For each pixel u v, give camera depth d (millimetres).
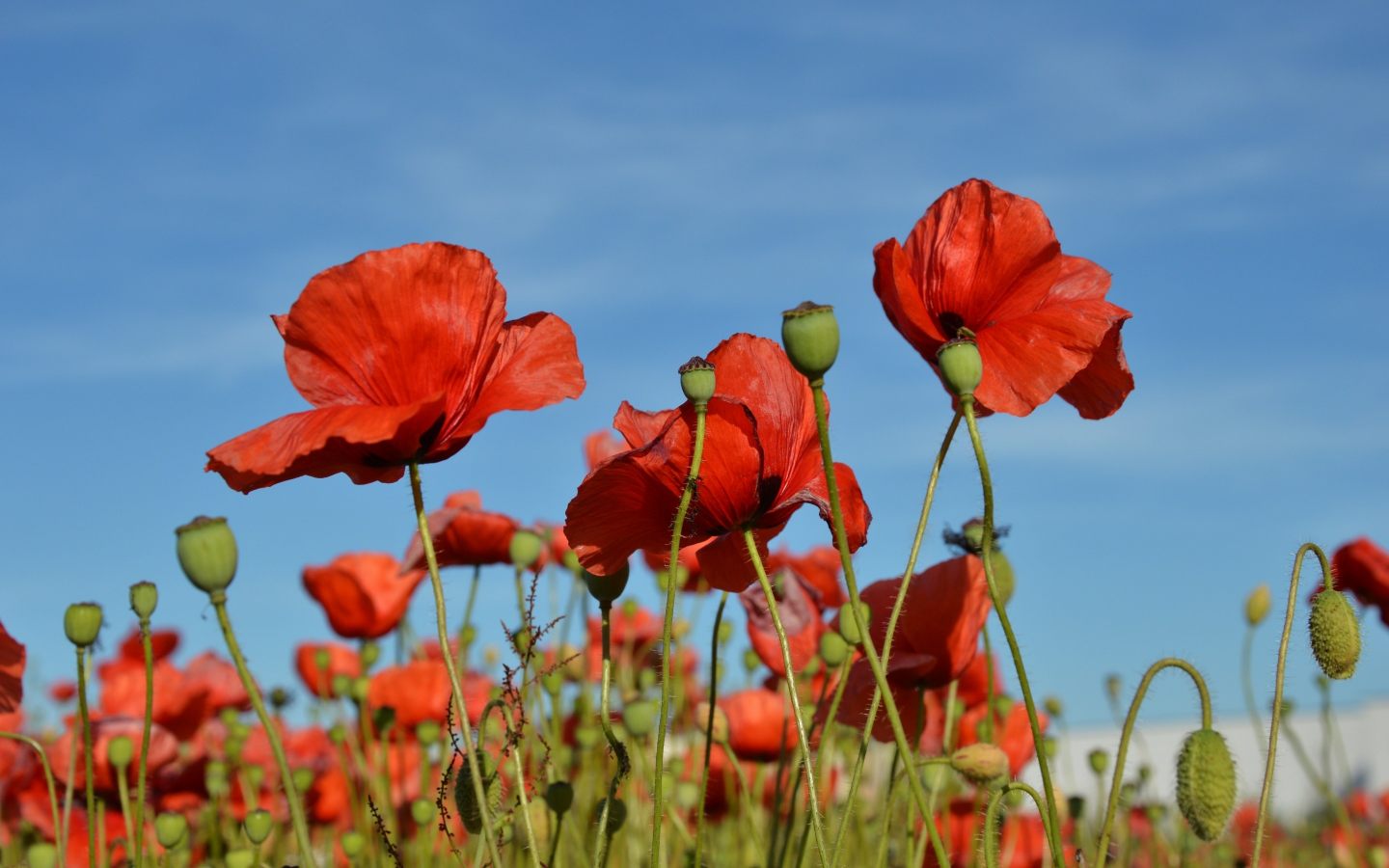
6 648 661
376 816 631
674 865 764
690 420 600
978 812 740
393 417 579
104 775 786
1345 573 826
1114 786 597
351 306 591
